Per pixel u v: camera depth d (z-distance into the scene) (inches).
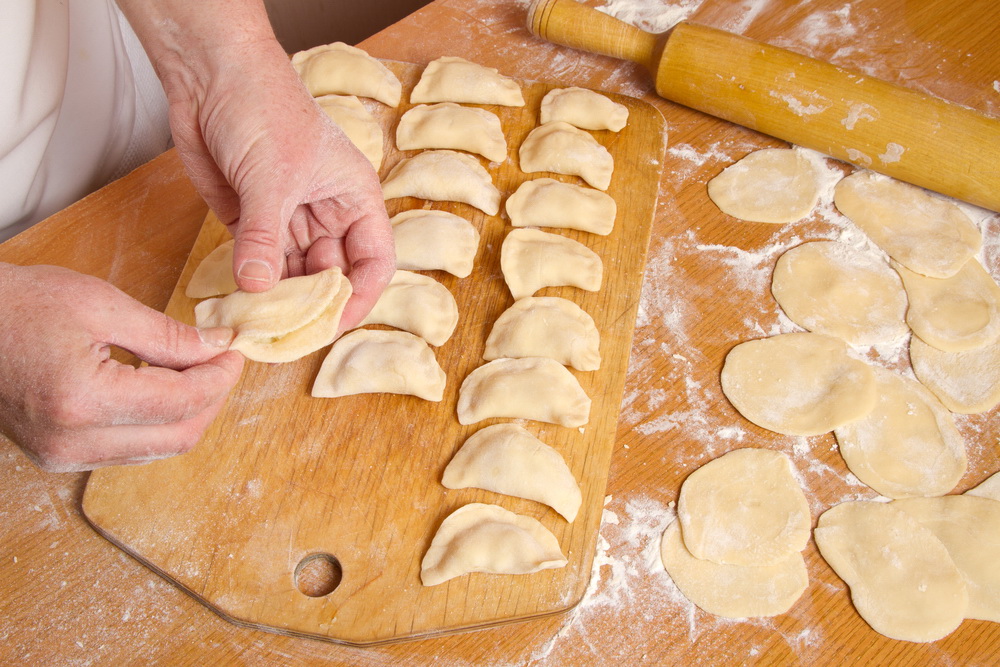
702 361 26.8
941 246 27.9
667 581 24.0
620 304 27.1
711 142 30.7
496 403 25.4
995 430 25.5
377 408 25.8
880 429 25.5
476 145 29.7
